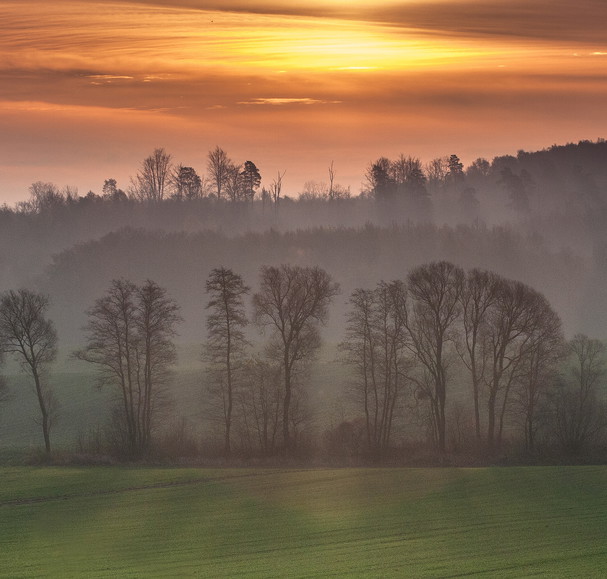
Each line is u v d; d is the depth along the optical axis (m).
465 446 135.38
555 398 135.12
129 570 67.88
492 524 78.56
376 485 102.88
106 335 143.88
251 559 70.00
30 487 110.06
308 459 130.38
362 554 69.44
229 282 142.12
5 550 78.38
